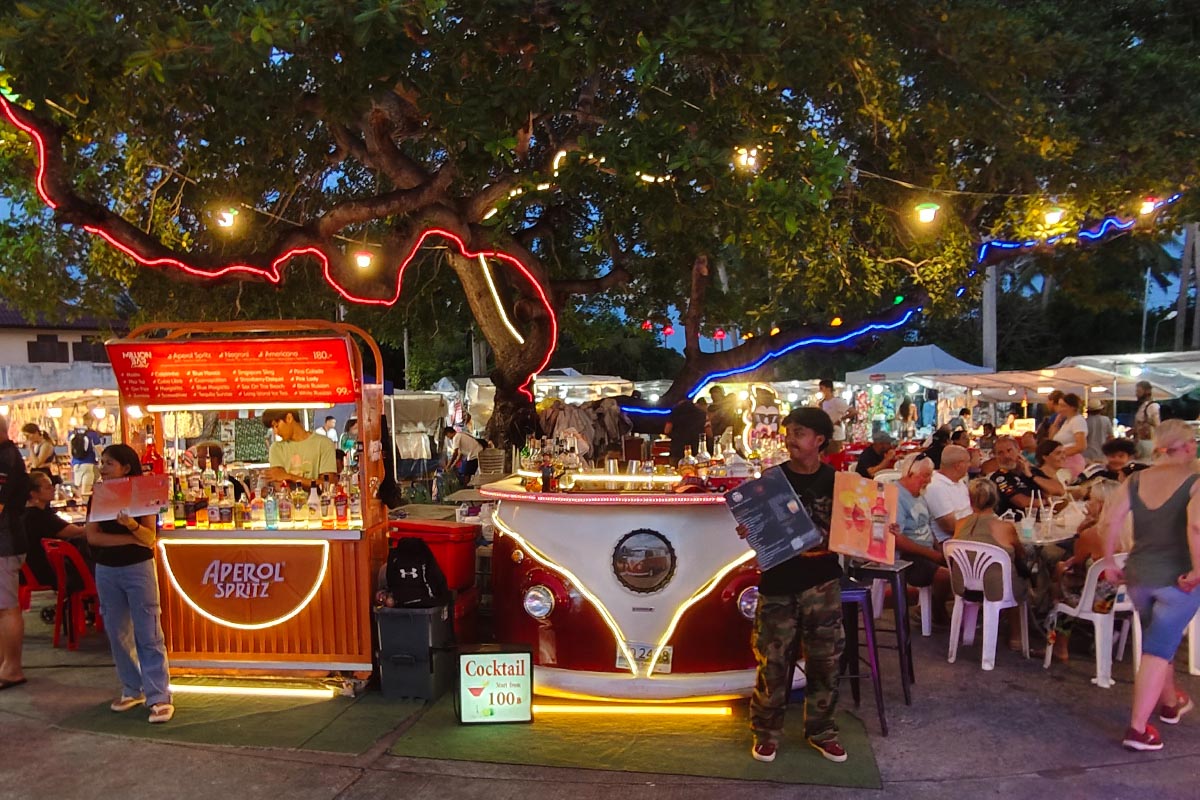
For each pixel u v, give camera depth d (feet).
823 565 13.88
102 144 25.44
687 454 18.71
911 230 31.09
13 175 25.94
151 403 18.89
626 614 16.34
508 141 19.15
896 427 73.20
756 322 34.94
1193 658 18.34
